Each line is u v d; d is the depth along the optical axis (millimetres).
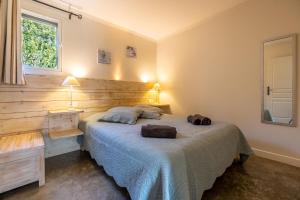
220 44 3049
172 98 3963
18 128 2207
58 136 2268
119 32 3443
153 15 3078
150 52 4133
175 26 3512
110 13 2969
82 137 2637
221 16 3012
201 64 3361
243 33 2744
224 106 3035
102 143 1894
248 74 2713
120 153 1538
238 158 2398
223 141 1818
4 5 1977
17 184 1599
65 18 2662
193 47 3490
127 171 1417
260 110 2602
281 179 1908
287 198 1570
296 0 2238
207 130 1896
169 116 3016
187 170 1294
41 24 2496
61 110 2514
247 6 2682
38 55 2469
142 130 1678
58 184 1762
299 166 2240
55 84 2533
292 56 2275
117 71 3430
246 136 2768
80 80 2809
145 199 1155
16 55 2051
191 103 3580
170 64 3984
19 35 2062
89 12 2900
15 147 1656
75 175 1949
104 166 1808
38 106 2373
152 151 1295
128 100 3582
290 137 2334
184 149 1349
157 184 1164
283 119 2379
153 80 4230
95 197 1555
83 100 2852
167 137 1610
